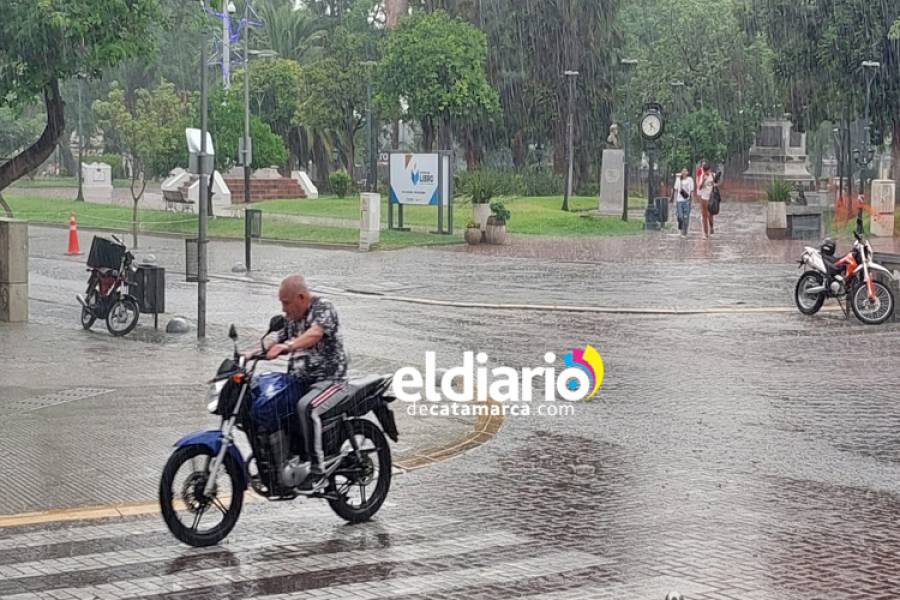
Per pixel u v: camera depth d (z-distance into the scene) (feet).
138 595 26.22
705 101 259.39
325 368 32.12
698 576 27.63
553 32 229.04
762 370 57.67
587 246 130.21
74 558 28.94
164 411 46.32
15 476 36.70
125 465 38.04
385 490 33.01
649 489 35.86
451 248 127.65
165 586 26.86
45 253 119.44
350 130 243.81
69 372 55.21
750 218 180.34
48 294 86.84
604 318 76.59
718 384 53.88
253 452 31.32
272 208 172.76
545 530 31.55
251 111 241.55
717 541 30.48
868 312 74.59
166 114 195.72
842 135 205.98
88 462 38.40
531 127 234.17
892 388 53.06
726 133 251.19
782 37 181.47
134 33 74.33
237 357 31.07
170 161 189.67
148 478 36.55
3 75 72.69
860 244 75.72
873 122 184.75
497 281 96.58
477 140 238.48
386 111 204.33
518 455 40.37
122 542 30.37
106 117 291.79
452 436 43.11
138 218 164.76
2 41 70.13
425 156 137.90
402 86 189.98
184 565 28.48
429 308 81.00
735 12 201.67
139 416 45.39
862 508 33.83
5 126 272.51
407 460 39.52
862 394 51.60
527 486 36.27
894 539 30.73
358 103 238.07
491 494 35.35
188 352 61.62
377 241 124.77
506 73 229.45
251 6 263.29
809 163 344.69
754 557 29.12
